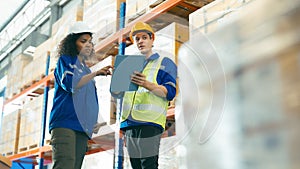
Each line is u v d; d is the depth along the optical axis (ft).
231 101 1.91
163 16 6.73
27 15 29.43
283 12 1.63
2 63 34.99
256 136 1.71
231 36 1.99
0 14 30.73
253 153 1.71
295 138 1.55
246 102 1.79
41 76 14.33
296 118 1.55
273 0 1.68
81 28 5.48
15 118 15.43
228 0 6.14
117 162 7.15
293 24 1.60
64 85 5.24
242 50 1.86
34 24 28.32
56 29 13.56
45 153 13.76
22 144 14.39
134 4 9.14
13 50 32.71
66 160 5.21
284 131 1.58
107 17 9.89
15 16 30.63
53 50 13.42
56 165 5.22
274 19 1.66
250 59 1.79
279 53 1.64
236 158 1.85
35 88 14.57
